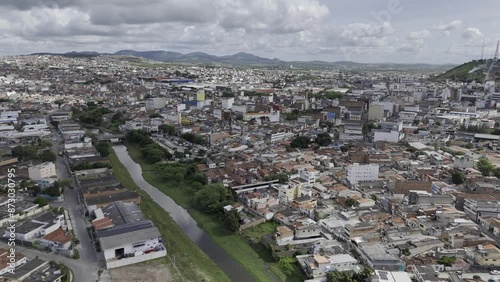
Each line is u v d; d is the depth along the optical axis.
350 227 144.25
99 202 168.12
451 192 182.25
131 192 182.62
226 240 152.88
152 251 135.88
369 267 122.62
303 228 146.50
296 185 182.75
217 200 179.50
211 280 122.81
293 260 133.62
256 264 135.12
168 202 193.25
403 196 180.50
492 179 194.62
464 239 137.25
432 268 117.94
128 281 119.56
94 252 135.50
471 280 113.06
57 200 180.12
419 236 142.00
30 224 148.12
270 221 165.50
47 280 114.00
